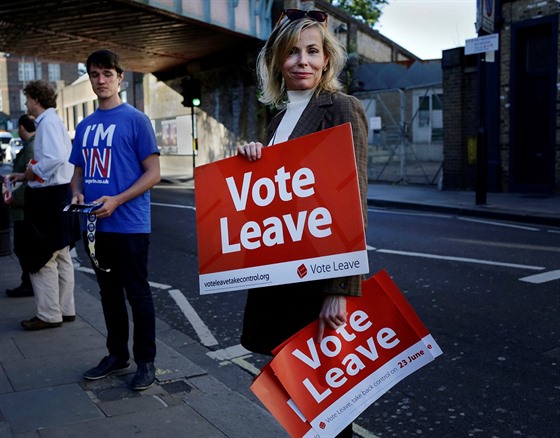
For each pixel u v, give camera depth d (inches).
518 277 263.7
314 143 79.6
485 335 194.5
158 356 175.8
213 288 83.8
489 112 596.4
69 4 608.4
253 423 132.0
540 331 196.1
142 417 134.3
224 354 186.5
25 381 154.5
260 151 81.5
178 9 660.1
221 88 975.0
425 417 141.9
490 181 598.9
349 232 78.3
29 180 189.5
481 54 484.7
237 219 82.7
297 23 84.3
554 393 152.0
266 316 87.0
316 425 80.0
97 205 141.6
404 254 322.3
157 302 248.1
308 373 80.7
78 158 156.5
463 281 261.1
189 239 395.5
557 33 541.6
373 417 142.7
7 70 2871.6
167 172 1106.7
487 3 484.7
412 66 877.2
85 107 1630.2
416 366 82.1
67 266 204.8
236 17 772.6
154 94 1173.1
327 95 84.6
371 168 759.1
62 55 989.2
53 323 198.2
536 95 570.3
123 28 746.2
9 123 2743.6
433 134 706.8
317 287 83.4
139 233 149.6
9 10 637.3
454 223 434.0
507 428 135.3
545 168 570.9
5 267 294.5
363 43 1014.4
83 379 155.9
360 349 81.8
